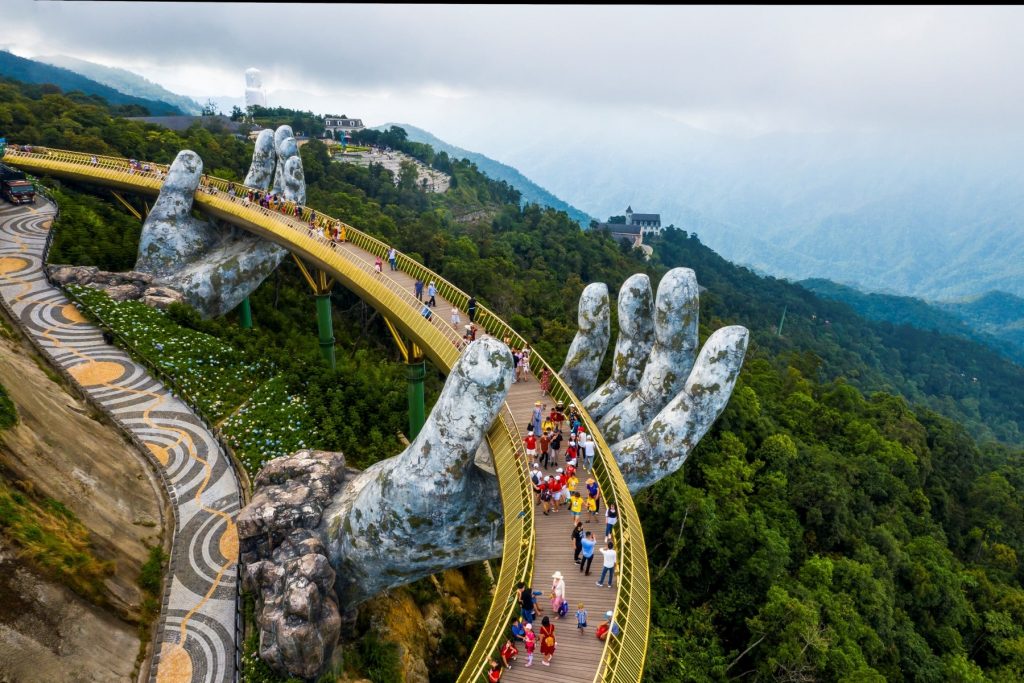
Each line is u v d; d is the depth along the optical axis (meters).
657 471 30.06
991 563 69.12
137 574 29.98
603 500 25.56
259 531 30.58
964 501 81.44
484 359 25.19
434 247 97.44
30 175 73.75
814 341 193.75
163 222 59.53
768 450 62.22
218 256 59.62
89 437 35.53
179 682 26.14
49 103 105.38
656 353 32.31
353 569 29.47
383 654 31.39
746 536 48.66
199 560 31.88
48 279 52.88
